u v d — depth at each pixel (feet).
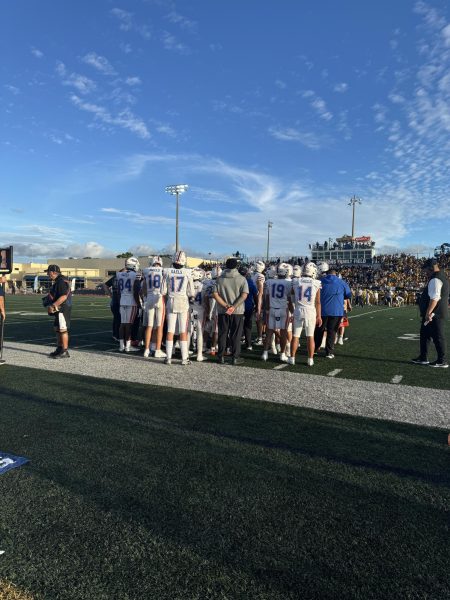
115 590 5.99
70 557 6.71
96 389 17.37
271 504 8.39
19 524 7.61
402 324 51.98
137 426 12.88
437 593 6.01
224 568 6.48
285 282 24.27
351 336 38.40
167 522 7.70
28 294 163.12
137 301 27.02
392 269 152.35
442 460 10.62
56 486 9.04
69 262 226.58
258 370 21.83
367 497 8.73
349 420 13.66
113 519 7.78
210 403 15.48
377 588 6.10
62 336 24.56
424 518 7.97
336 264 174.19
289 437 12.10
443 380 19.76
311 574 6.37
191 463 10.26
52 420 13.38
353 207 203.62
